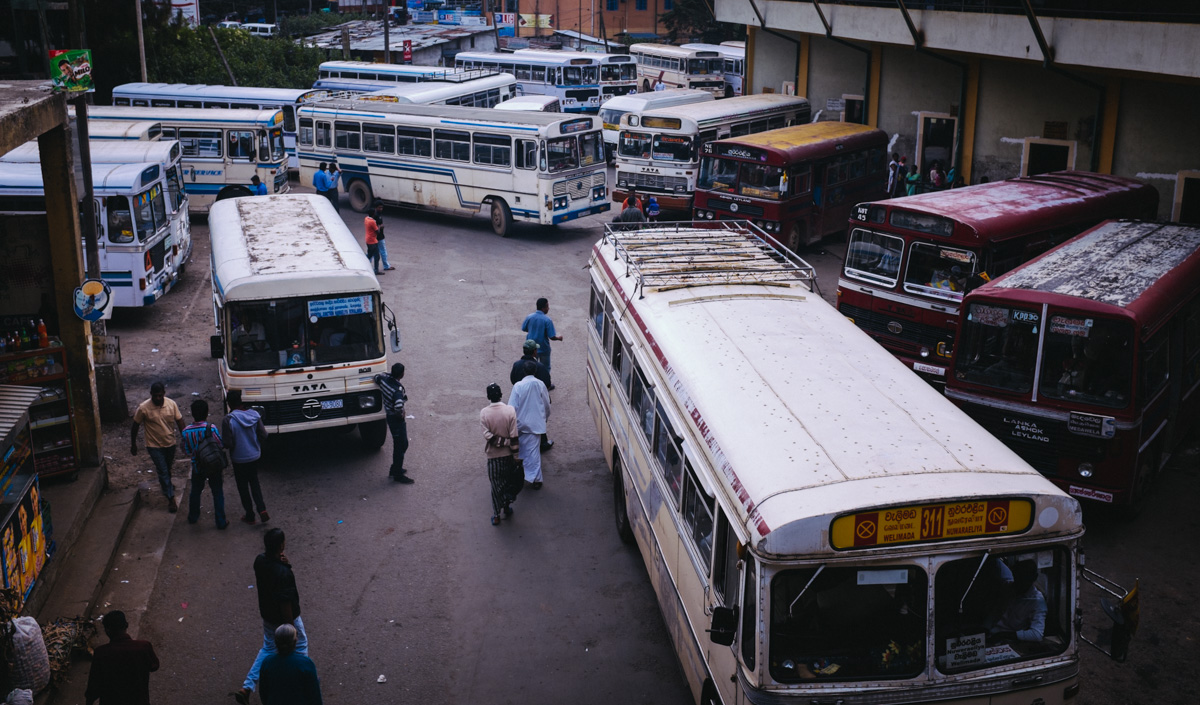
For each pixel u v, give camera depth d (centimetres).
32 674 751
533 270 2170
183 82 3900
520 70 4191
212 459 1035
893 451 612
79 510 1026
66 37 1919
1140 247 1223
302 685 667
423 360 1595
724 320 870
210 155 2620
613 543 1043
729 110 2647
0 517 797
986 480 575
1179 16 1739
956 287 1321
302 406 1197
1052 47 1920
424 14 6725
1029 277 1086
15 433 842
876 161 2488
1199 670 815
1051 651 580
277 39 4709
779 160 2103
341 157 2764
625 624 896
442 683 809
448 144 2519
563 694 796
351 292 1197
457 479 1192
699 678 696
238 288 1150
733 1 3281
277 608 762
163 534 1050
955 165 2603
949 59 2448
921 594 557
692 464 711
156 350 1641
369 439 1262
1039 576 575
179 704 780
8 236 1073
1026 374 1027
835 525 540
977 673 567
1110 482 992
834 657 560
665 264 1045
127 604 916
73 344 1089
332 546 1030
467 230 2584
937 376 1368
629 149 2622
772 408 683
